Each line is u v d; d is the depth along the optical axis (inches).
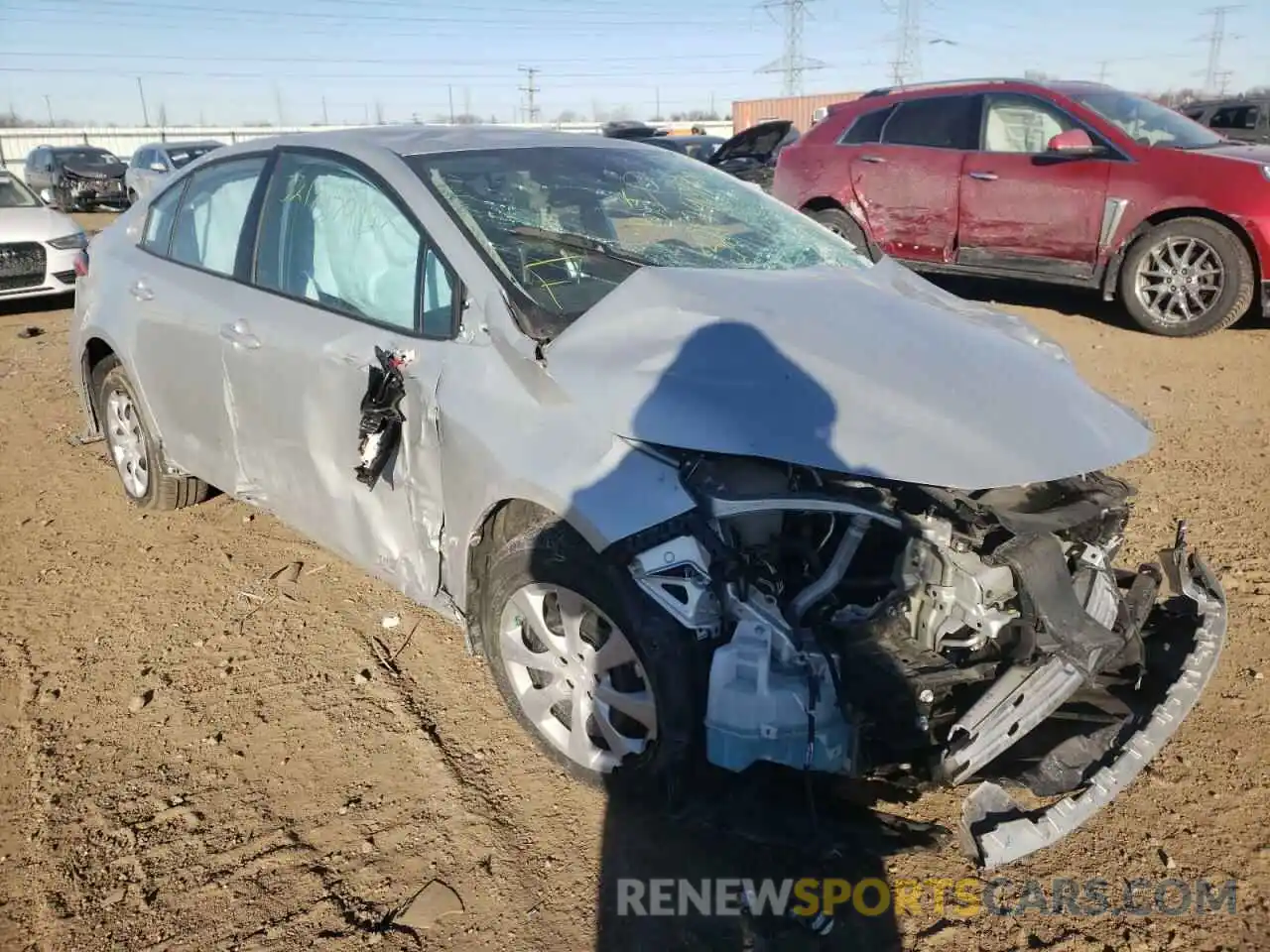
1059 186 321.4
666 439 100.1
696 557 99.0
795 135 640.4
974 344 115.8
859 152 367.6
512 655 116.1
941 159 346.3
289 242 147.1
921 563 101.3
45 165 956.0
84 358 193.5
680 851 107.9
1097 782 101.3
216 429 159.0
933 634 101.6
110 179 926.4
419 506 123.5
